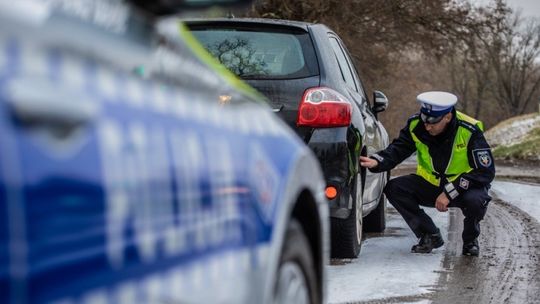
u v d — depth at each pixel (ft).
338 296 28.07
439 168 36.47
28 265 7.60
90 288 8.50
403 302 27.53
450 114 35.88
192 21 32.55
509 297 28.71
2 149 7.39
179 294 10.45
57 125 8.10
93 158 8.64
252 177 13.51
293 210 17.26
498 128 201.98
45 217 7.84
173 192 10.39
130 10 10.43
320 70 31.53
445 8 154.10
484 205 36.14
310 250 17.38
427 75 203.82
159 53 11.05
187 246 10.75
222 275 11.90
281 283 15.01
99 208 8.70
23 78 7.84
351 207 31.99
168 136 10.49
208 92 12.82
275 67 31.45
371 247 38.37
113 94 9.34
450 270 33.22
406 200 37.09
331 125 30.89
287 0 138.00
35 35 8.23
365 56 155.84
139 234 9.48
